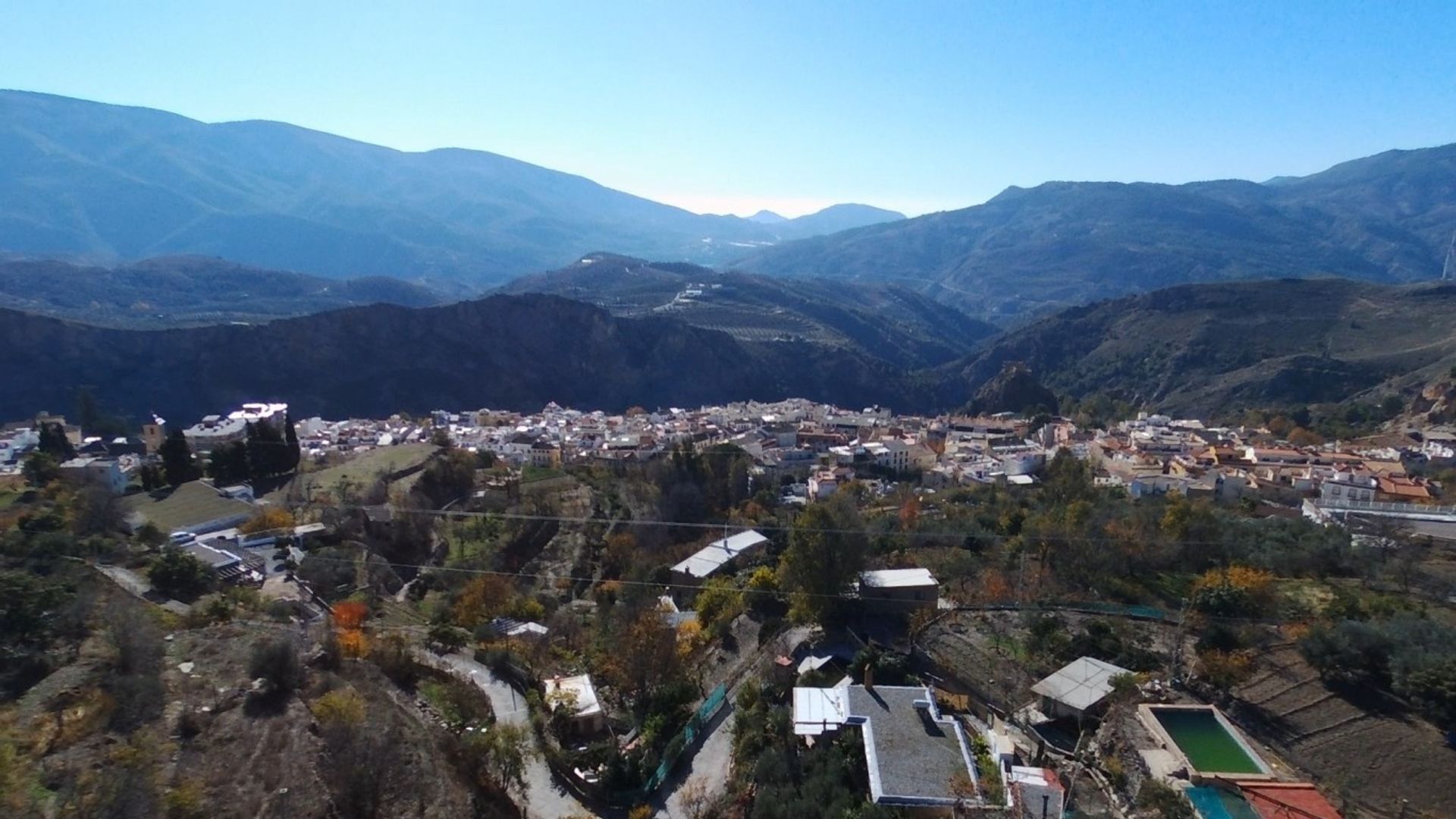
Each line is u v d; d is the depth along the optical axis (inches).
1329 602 1983.3
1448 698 1386.6
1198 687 1642.5
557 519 3668.8
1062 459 4584.2
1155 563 2442.2
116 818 1178.0
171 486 3823.8
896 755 1482.5
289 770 1403.8
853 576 2274.9
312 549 3073.3
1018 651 1946.4
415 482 4052.7
